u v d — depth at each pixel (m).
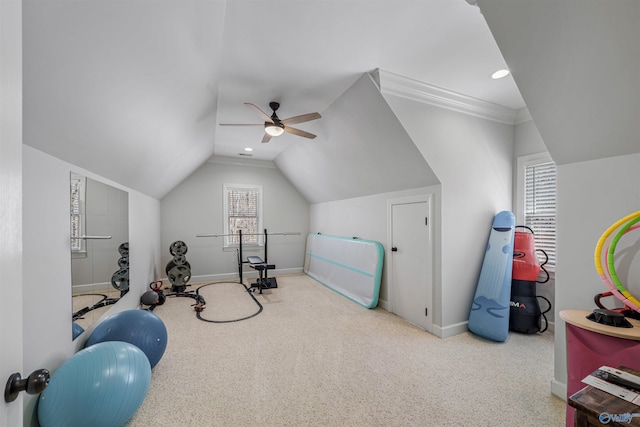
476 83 2.71
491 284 2.99
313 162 4.81
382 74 2.51
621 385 1.04
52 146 1.49
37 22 0.86
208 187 5.74
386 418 1.73
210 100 2.86
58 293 1.59
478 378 2.17
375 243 3.98
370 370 2.28
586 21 1.25
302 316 3.56
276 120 3.04
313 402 1.88
